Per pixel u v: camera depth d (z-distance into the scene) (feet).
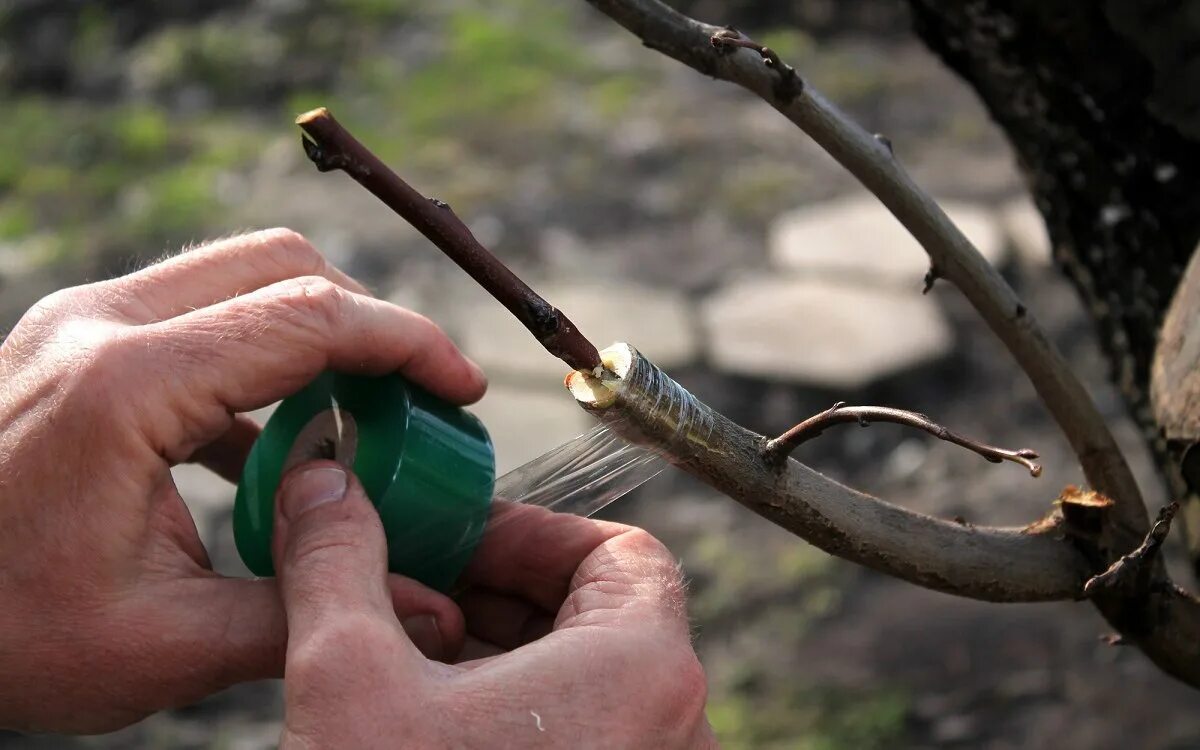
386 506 1.85
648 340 6.42
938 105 8.93
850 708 4.42
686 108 9.07
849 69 9.46
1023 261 6.93
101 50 9.73
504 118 8.98
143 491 1.79
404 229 7.58
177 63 9.45
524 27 10.23
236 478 2.16
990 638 4.65
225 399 1.82
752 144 8.55
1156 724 4.17
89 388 1.78
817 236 7.26
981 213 7.30
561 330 1.65
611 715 1.71
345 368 1.88
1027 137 2.07
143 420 1.78
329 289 1.85
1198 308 1.87
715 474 1.70
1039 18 1.98
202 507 5.21
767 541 5.31
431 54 9.75
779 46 9.82
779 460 1.71
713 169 8.26
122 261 2.05
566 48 9.96
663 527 5.46
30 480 1.78
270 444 1.92
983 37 2.03
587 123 8.89
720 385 6.14
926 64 9.50
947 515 5.31
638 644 1.74
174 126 8.94
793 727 4.39
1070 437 1.81
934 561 1.75
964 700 4.40
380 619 1.73
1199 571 1.91
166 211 7.79
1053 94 2.02
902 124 8.72
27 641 1.80
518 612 1.99
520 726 1.69
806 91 1.74
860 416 1.67
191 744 4.28
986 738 4.24
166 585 1.82
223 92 9.37
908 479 5.60
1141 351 2.05
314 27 9.87
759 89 1.74
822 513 1.72
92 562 1.79
